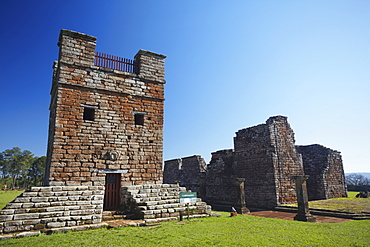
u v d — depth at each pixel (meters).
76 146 14.00
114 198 14.87
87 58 15.42
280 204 22.30
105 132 15.08
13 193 39.47
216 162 28.67
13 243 8.16
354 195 32.41
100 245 7.72
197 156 31.91
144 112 16.81
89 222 11.02
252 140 25.70
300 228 10.97
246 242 8.14
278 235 9.36
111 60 16.70
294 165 24.78
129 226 10.98
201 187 26.11
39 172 79.94
